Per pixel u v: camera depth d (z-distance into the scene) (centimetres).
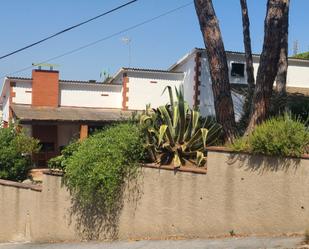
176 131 1133
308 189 884
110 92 3347
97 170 1148
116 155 1150
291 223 902
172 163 1112
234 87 2742
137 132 1188
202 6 1174
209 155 1009
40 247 1218
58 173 1289
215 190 995
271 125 942
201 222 1016
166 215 1075
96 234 1203
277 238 897
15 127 1977
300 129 926
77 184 1195
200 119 1176
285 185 907
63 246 1179
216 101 1145
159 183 1090
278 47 1026
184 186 1047
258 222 936
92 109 3278
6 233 1466
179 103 1155
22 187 1412
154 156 1145
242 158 958
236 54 3033
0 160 1712
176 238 1050
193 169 1034
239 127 1246
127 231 1147
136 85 3269
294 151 896
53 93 3209
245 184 953
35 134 3038
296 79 3212
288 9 1577
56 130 3080
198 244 943
